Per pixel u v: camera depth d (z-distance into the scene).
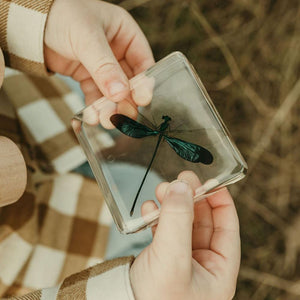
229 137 0.24
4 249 0.30
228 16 0.45
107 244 0.35
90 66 0.27
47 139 0.34
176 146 0.24
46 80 0.35
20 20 0.27
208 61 0.45
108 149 0.25
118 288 0.22
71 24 0.27
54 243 0.33
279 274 0.46
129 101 0.25
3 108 0.31
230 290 0.26
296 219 0.46
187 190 0.22
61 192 0.34
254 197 0.46
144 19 0.44
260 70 0.45
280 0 0.44
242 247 0.45
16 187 0.22
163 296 0.22
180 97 0.25
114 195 0.24
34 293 0.24
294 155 0.46
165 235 0.22
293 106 0.46
